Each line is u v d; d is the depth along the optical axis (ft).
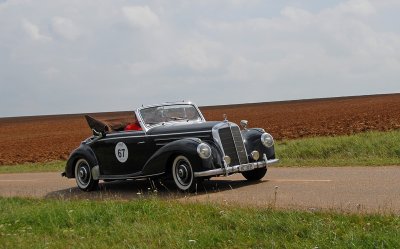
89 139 44.70
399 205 27.45
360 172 41.29
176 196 36.37
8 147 142.10
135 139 40.47
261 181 40.88
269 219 24.06
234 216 25.17
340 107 203.62
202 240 22.06
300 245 20.31
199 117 43.45
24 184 53.57
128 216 27.73
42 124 328.49
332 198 30.91
